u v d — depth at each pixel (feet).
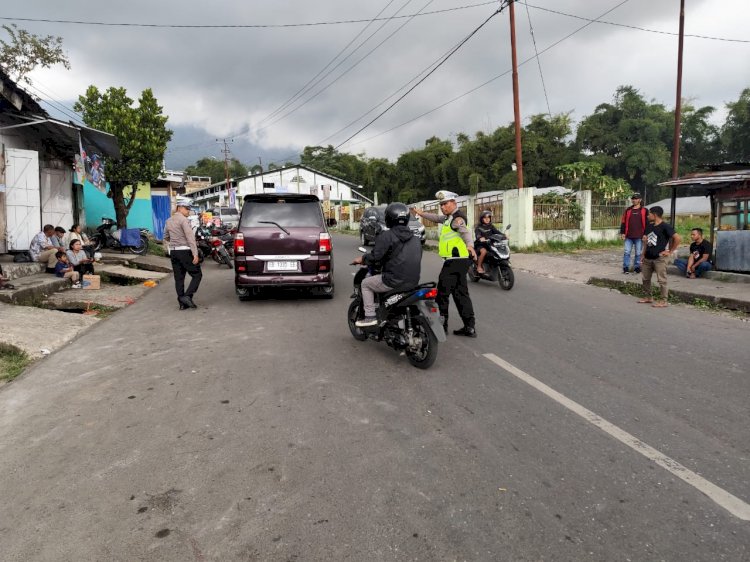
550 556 7.69
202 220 63.16
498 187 149.28
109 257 46.96
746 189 31.83
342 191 190.80
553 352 18.22
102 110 58.34
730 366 16.56
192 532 8.36
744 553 7.74
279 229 26.76
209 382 15.33
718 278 32.07
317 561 7.64
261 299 29.22
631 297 29.58
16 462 10.79
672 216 38.91
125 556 7.80
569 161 152.35
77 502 9.27
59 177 46.47
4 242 36.76
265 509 8.94
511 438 11.52
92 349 19.26
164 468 10.37
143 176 59.62
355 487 9.58
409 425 12.22
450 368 16.47
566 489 9.48
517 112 55.52
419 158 168.45
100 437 11.85
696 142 168.14
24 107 35.96
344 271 41.01
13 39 41.27
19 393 14.83
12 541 8.21
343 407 13.33
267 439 11.55
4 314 23.17
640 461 10.49
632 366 16.60
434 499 9.18
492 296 29.68
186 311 26.16
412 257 16.80
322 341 19.90
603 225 60.49
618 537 8.12
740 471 10.10
